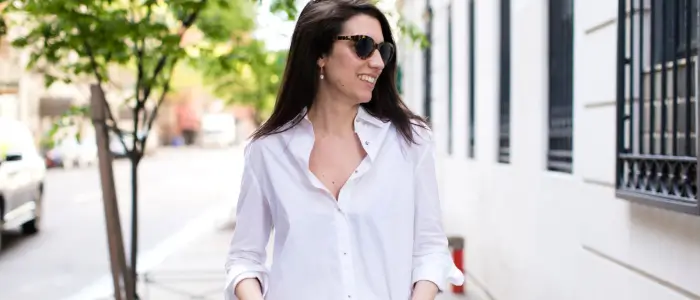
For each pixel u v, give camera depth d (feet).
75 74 21.56
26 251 40.29
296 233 7.54
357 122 7.79
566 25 19.63
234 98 66.85
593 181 16.90
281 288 7.57
